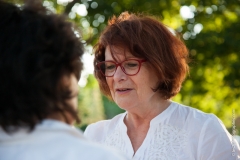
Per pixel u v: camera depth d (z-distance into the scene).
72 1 8.54
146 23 3.04
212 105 10.79
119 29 2.99
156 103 3.06
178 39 3.08
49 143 1.53
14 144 1.54
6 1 1.70
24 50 1.56
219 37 9.93
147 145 3.03
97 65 3.07
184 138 2.99
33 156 1.51
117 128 3.20
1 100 1.56
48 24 1.63
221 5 10.24
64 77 1.61
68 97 1.61
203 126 2.98
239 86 10.38
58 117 1.61
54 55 1.59
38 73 1.54
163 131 3.03
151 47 2.94
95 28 9.31
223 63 10.30
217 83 10.54
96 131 3.31
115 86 3.00
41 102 1.55
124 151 3.10
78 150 1.51
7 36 1.60
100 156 1.51
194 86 10.51
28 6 1.68
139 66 2.94
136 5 9.70
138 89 2.97
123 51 2.94
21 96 1.55
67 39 1.64
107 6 9.56
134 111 3.03
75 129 1.60
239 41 9.93
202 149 2.94
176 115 3.08
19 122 1.54
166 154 2.97
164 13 10.02
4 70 1.56
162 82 3.02
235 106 10.69
